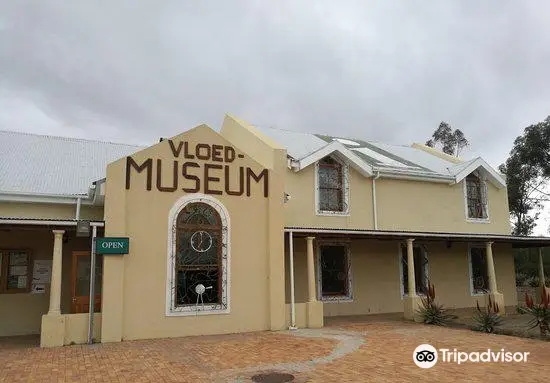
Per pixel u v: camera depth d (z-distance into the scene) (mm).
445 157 22625
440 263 18500
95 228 11234
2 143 16500
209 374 7820
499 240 17391
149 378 7594
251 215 12891
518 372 7930
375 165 17656
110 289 11031
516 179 37219
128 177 11625
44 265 13391
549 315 11727
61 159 16344
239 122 17641
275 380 7414
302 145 17812
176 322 11625
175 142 12289
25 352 9789
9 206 13281
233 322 12234
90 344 10633
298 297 15281
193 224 12203
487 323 12492
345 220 16469
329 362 8672
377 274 17062
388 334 11938
